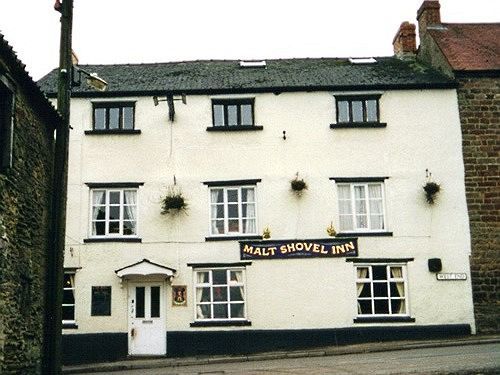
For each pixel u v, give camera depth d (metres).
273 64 22.23
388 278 17.80
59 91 12.18
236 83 19.36
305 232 17.95
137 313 17.58
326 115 18.67
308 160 18.38
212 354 17.20
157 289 17.78
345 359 14.14
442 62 19.88
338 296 17.58
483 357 12.62
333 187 18.22
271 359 15.61
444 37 21.41
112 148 18.41
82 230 17.89
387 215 18.08
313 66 21.66
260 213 18.05
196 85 19.23
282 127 18.58
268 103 18.73
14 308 10.33
